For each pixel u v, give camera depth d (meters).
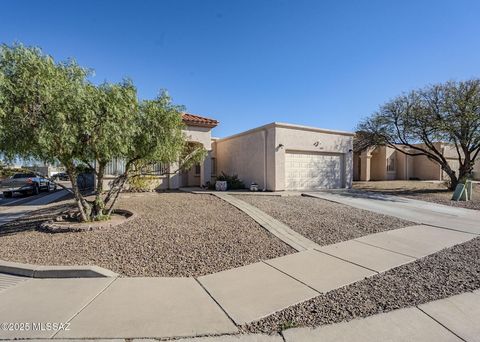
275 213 9.01
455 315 3.38
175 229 6.93
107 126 6.14
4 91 5.33
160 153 8.03
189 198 11.77
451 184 17.34
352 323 3.20
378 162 27.89
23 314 3.39
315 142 16.27
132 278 4.44
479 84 14.70
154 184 15.18
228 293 3.93
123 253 5.44
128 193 13.73
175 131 8.17
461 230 7.62
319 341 2.87
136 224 7.36
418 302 3.69
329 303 3.65
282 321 3.25
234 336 2.98
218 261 5.15
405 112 16.84
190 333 3.02
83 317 3.32
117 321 3.23
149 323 3.19
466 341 2.88
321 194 13.95
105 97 6.35
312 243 6.28
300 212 9.32
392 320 3.26
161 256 5.33
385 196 14.38
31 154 6.52
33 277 4.52
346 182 17.66
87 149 6.62
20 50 5.66
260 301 3.70
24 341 2.88
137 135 7.48
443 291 4.01
